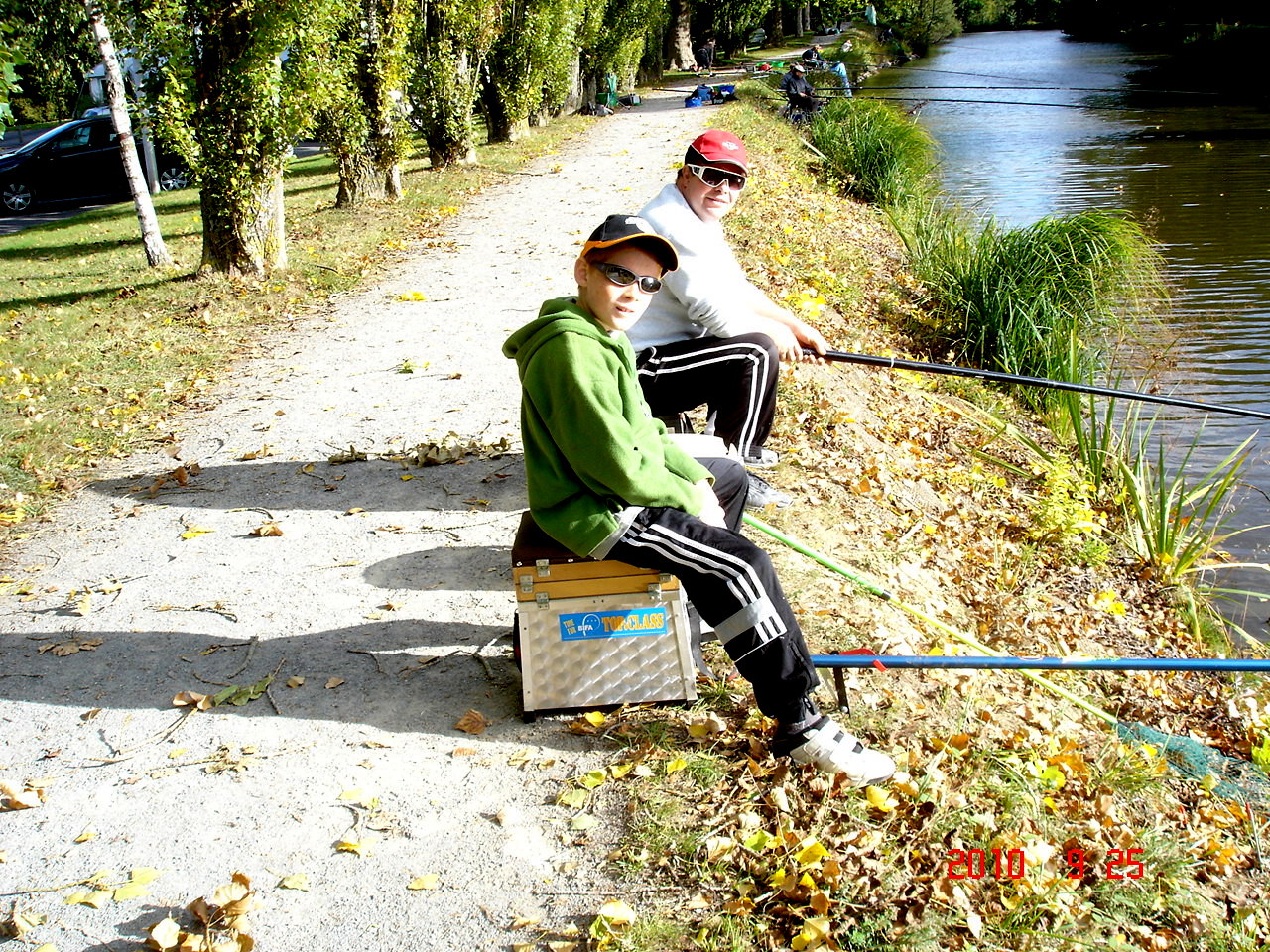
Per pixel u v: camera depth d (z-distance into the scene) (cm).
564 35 2322
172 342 878
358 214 1430
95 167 2009
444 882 308
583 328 324
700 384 478
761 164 1661
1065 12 8056
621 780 341
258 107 1033
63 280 1198
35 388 770
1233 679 573
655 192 1480
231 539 521
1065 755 404
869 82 4566
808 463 617
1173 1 5784
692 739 357
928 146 1997
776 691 333
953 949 290
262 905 301
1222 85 3775
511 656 410
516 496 552
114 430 683
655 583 362
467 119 1864
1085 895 329
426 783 346
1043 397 937
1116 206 1820
